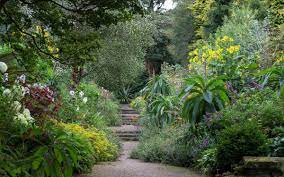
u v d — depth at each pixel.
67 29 3.76
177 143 6.54
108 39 13.05
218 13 16.78
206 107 6.04
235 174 4.40
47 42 3.98
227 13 16.64
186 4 20.66
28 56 4.08
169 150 6.42
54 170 1.95
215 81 6.10
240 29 11.21
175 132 7.07
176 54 21.03
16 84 4.28
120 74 14.21
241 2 15.35
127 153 8.57
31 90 5.16
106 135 8.63
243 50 9.73
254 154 4.61
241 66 7.52
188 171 5.39
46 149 1.93
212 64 8.01
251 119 5.41
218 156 4.77
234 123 5.60
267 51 8.85
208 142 5.59
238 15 13.10
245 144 4.65
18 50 4.06
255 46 9.99
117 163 6.39
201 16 17.98
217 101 6.10
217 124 5.82
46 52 4.09
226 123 5.70
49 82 8.16
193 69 9.20
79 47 3.80
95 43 3.87
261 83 6.71
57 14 3.71
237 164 4.56
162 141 7.10
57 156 1.97
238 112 5.79
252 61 8.45
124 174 5.01
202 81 6.15
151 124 8.96
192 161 5.82
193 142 6.11
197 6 18.19
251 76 7.29
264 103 5.96
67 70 9.56
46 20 3.74
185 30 20.66
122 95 20.27
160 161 6.62
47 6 3.69
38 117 4.86
